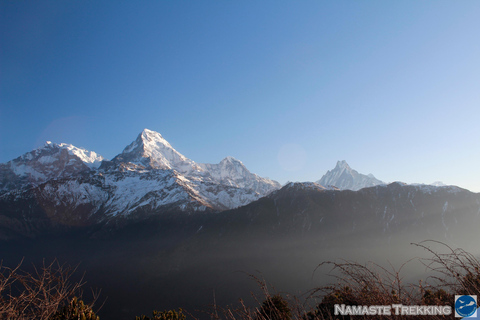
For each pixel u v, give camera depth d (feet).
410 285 18.66
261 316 19.61
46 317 19.83
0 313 18.12
